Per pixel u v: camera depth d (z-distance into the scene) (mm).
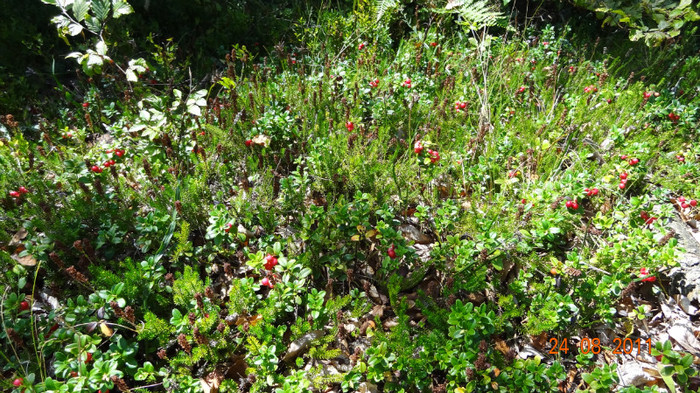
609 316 2432
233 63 4324
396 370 2264
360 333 2480
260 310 2273
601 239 2969
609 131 3912
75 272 2223
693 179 3512
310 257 2611
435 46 4848
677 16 4926
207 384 2207
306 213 2883
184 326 2230
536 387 2109
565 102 4145
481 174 3156
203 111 3672
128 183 3088
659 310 2775
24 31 4039
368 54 4695
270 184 2969
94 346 2059
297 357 2305
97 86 4188
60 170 3059
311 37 4969
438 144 3512
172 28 4734
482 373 2080
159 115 2906
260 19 5051
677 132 4031
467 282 2408
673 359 2145
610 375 2098
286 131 3348
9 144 3234
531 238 2631
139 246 2693
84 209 2650
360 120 3674
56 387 1848
